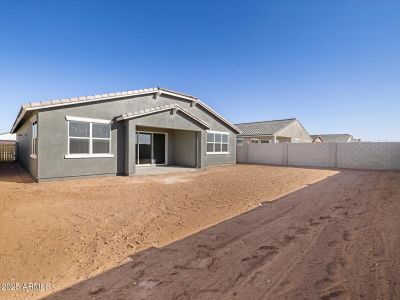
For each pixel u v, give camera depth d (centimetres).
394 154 1698
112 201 763
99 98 1249
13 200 750
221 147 1969
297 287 315
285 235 491
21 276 352
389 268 354
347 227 529
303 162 2045
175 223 572
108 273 359
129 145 1335
